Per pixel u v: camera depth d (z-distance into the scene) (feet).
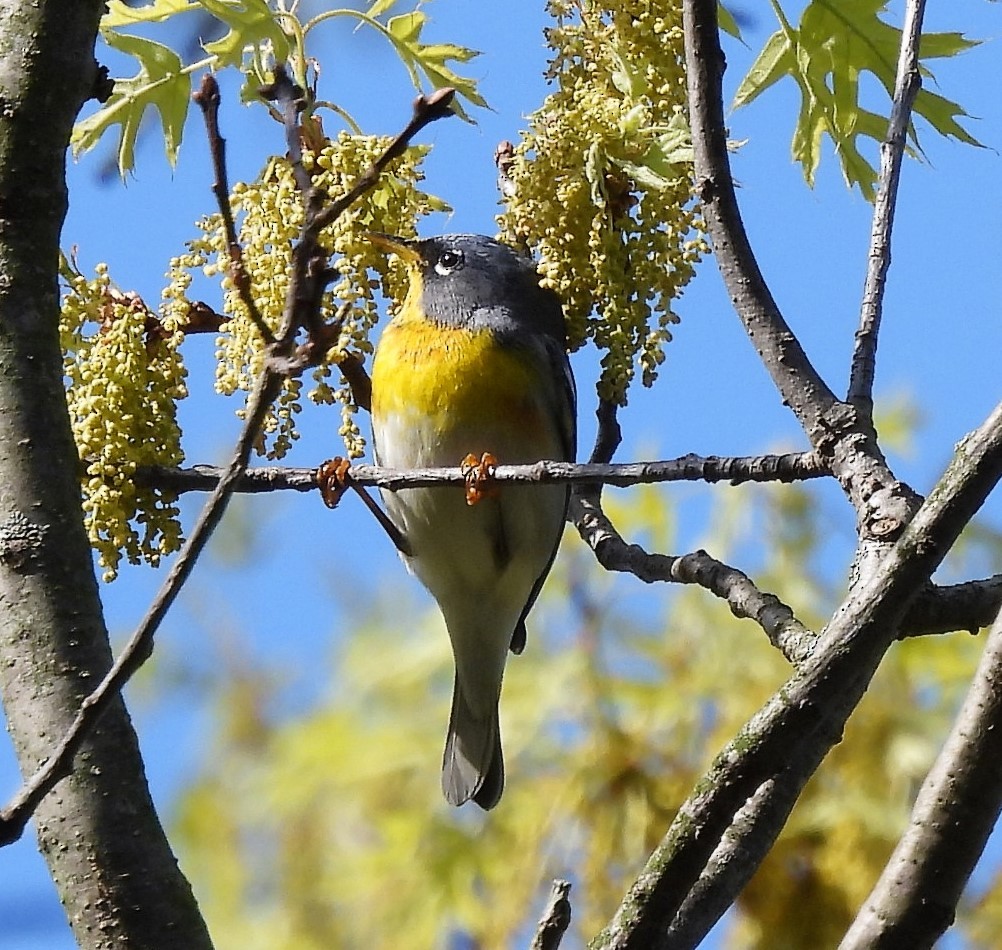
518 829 35.81
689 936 20.49
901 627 22.65
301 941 38.70
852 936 17.39
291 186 26.48
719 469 22.29
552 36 29.40
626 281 28.07
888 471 21.48
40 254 20.34
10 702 18.80
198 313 27.09
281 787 39.78
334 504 26.58
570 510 30.45
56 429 19.89
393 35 29.32
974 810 17.26
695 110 23.80
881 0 28.99
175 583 16.39
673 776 35.12
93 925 17.93
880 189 24.62
